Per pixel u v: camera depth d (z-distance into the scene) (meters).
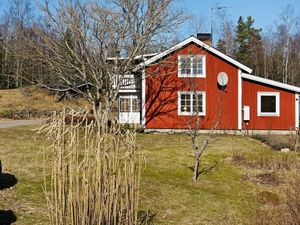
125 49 19.72
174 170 11.00
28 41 20.73
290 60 50.28
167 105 20.50
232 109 20.58
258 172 10.89
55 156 4.25
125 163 4.64
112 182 4.47
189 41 20.41
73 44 19.98
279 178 10.19
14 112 30.39
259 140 17.94
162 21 19.94
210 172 10.86
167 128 20.45
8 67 43.50
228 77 20.59
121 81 20.36
